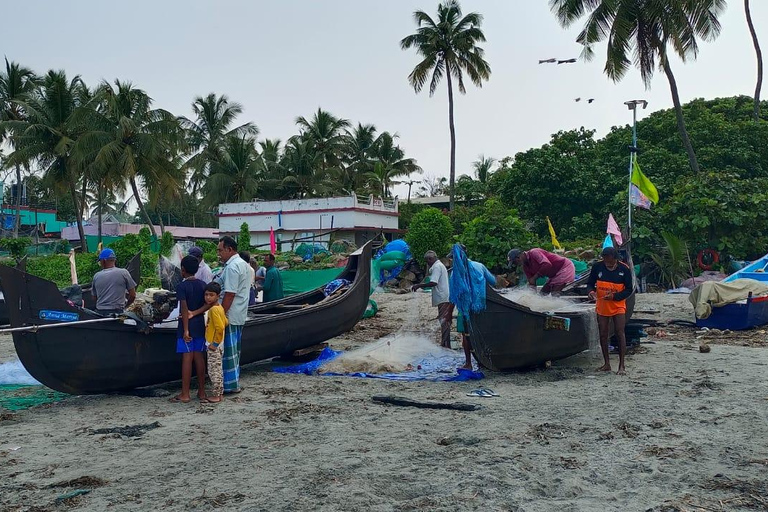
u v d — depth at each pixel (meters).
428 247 24.62
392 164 57.22
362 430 6.50
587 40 29.08
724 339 12.30
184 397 8.00
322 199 39.81
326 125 55.84
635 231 22.50
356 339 13.23
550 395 7.95
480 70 42.25
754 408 6.96
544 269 11.51
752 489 4.66
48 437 6.45
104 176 37.72
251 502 4.61
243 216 41.94
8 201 55.00
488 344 9.03
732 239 22.25
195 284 8.02
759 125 30.30
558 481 4.93
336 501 4.58
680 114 28.14
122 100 37.75
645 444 5.84
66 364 7.66
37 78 42.38
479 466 5.29
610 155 34.41
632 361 10.16
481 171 60.56
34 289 7.47
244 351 9.35
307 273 20.06
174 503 4.63
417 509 4.46
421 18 42.38
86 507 4.59
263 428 6.64
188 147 41.56
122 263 26.22
